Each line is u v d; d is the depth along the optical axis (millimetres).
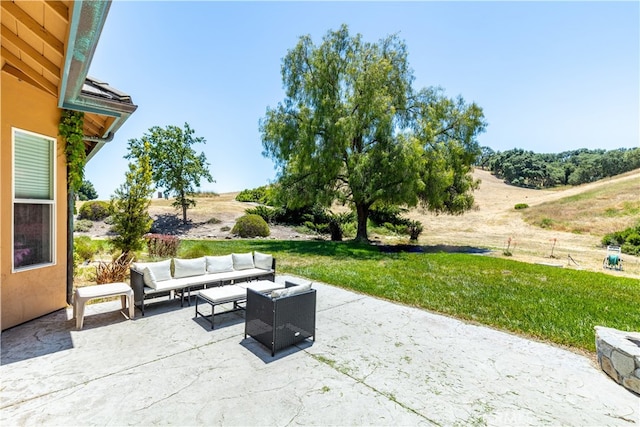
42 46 3043
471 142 16766
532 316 5109
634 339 3361
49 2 2318
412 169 14328
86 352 3492
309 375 3131
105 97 4285
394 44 16047
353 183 15250
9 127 3973
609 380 3184
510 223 28625
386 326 4582
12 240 4066
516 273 9125
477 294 6504
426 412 2584
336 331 4352
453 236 23078
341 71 15562
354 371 3238
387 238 21141
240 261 6609
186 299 5672
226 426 2342
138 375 3035
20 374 2992
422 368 3348
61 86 3453
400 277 8094
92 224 19000
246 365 3303
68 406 2521
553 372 3334
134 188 7844
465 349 3855
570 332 4426
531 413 2613
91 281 6711
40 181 4527
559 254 15461
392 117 14664
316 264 10125
